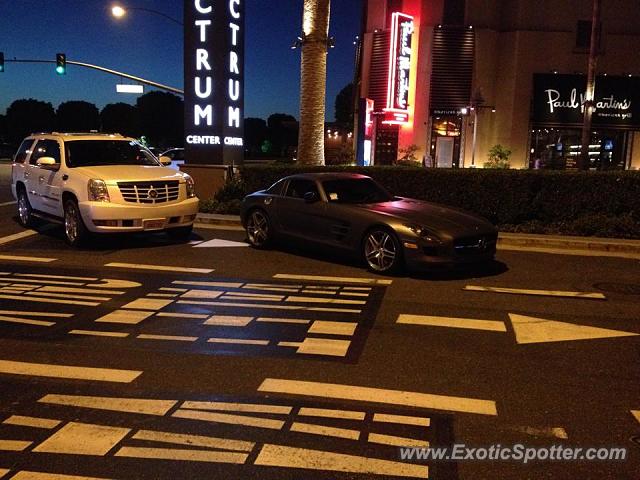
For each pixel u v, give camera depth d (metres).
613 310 7.02
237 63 16.61
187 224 11.17
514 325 6.39
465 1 25.67
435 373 5.07
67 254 10.16
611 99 25.59
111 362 5.29
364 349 5.63
